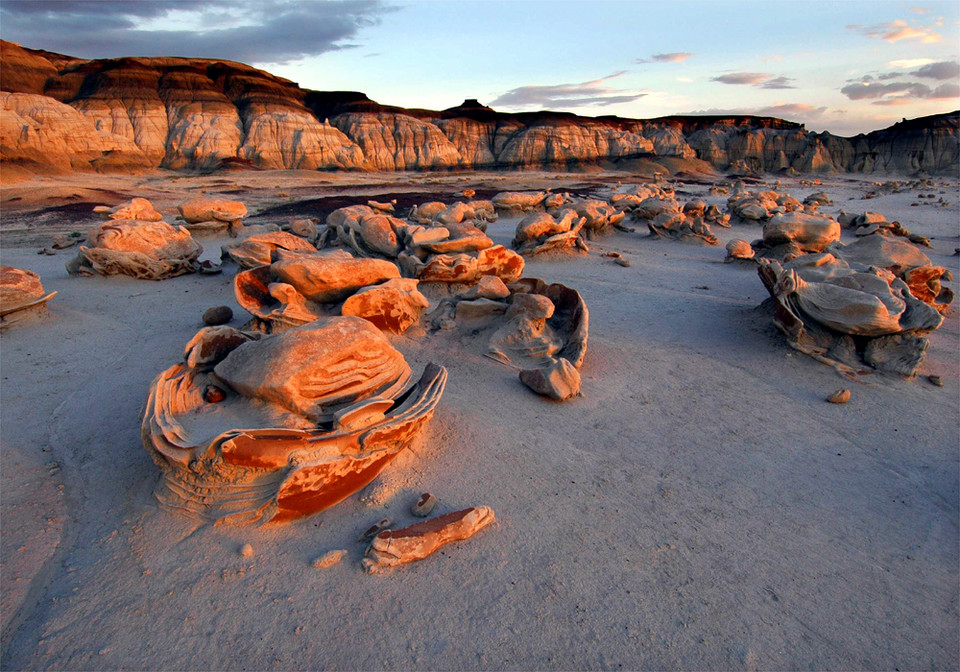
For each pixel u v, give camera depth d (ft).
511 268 45.37
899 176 293.64
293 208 104.37
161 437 17.40
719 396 28.55
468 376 28.96
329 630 14.08
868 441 24.76
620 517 18.83
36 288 34.91
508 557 16.75
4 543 16.49
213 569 15.71
